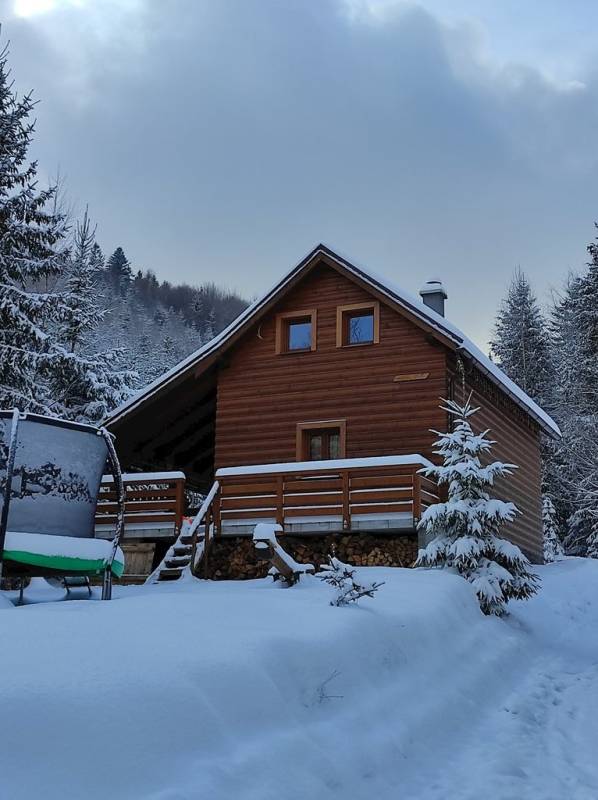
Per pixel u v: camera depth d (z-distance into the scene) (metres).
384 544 14.93
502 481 20.92
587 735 7.11
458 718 7.18
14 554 8.89
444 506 12.97
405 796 5.17
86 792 3.75
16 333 21.34
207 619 6.80
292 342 19.67
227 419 19.41
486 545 12.73
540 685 9.37
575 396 33.91
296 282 18.94
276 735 5.00
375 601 9.23
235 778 4.30
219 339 18.98
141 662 5.01
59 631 5.64
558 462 35.19
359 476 16.12
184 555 15.26
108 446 10.38
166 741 4.33
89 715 4.23
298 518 15.29
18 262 22.02
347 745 5.40
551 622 14.48
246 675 5.33
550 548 33.84
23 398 20.98
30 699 4.19
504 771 5.83
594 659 11.81
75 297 26.86
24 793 3.58
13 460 9.18
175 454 22.75
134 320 93.56
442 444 13.57
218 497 15.90
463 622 10.58
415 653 8.10
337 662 6.46
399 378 17.92
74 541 9.47
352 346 18.59
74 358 24.14
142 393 18.97
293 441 18.62
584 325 32.91
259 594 9.31
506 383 20.78
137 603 7.88
